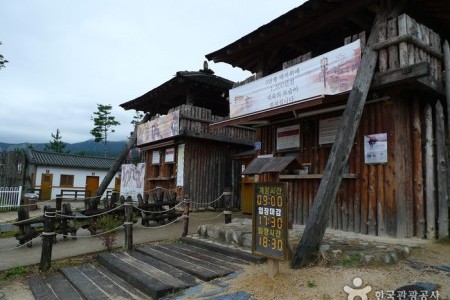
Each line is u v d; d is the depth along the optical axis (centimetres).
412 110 659
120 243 777
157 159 1554
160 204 1045
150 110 1684
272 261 449
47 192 2608
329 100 700
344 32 892
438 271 425
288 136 887
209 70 1595
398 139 627
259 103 821
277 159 522
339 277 420
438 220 609
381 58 601
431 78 622
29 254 714
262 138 977
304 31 805
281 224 435
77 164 2756
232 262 570
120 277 556
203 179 1389
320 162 794
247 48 927
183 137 1350
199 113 1371
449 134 635
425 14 718
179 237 818
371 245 533
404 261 472
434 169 634
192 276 512
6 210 1547
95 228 871
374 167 660
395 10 617
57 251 723
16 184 1978
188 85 1354
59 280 565
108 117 4238
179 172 1369
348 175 677
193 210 1332
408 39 559
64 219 829
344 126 543
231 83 1516
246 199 1280
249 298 397
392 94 635
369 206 660
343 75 632
